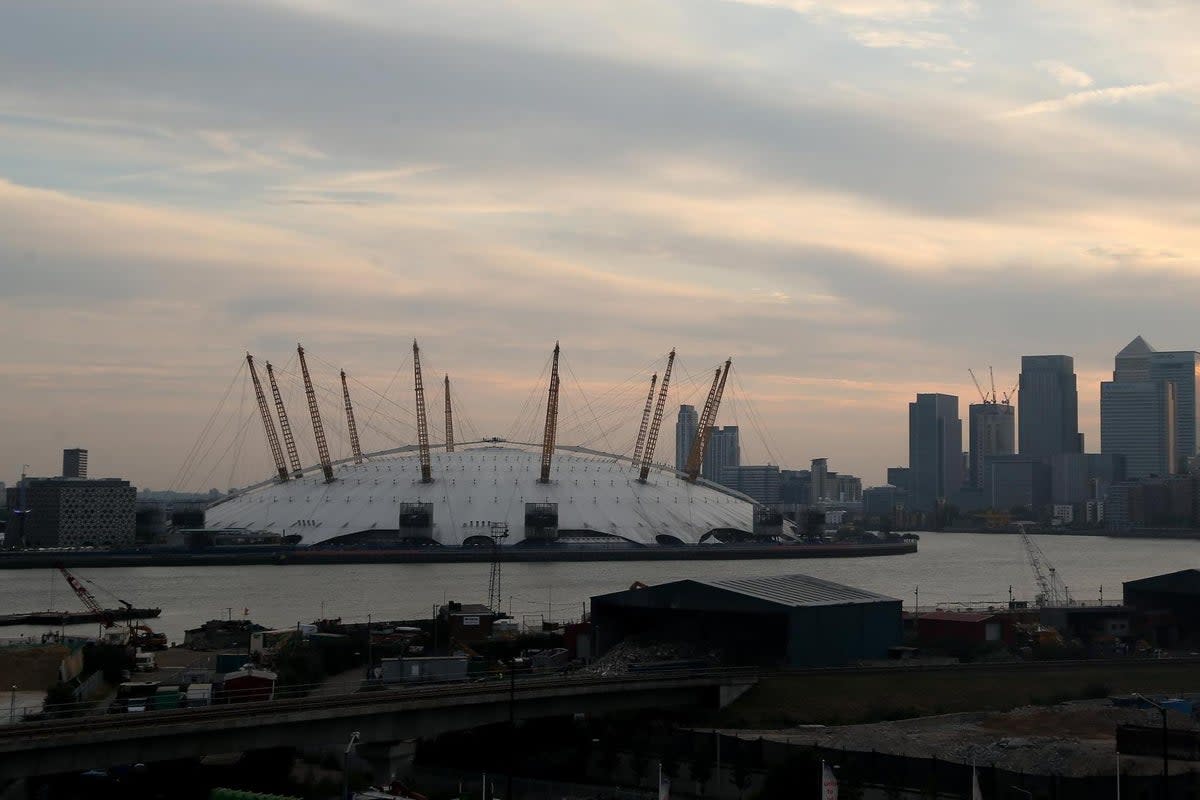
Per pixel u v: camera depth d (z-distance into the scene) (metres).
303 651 158.50
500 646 166.75
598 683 119.38
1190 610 189.88
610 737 110.88
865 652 149.88
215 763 107.69
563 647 166.88
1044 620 186.88
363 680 140.88
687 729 117.25
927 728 117.94
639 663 138.12
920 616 182.38
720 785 99.12
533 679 122.06
